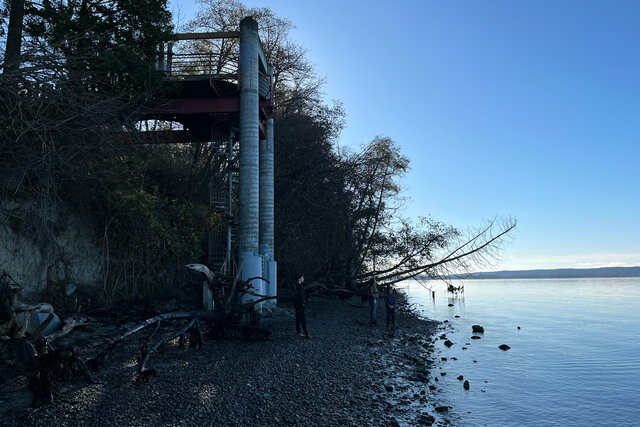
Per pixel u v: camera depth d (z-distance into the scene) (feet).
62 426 18.13
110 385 24.34
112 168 47.80
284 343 40.73
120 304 48.52
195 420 19.70
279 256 85.87
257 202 59.36
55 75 35.63
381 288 92.27
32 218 40.27
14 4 42.45
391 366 36.58
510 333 63.57
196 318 36.73
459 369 38.99
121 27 50.29
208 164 79.10
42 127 35.14
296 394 25.20
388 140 99.96
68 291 44.27
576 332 66.03
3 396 21.48
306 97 95.76
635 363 43.73
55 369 21.48
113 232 51.29
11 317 26.53
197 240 61.05
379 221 94.48
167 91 57.26
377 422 22.27
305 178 87.86
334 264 97.09
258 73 63.16
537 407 28.89
